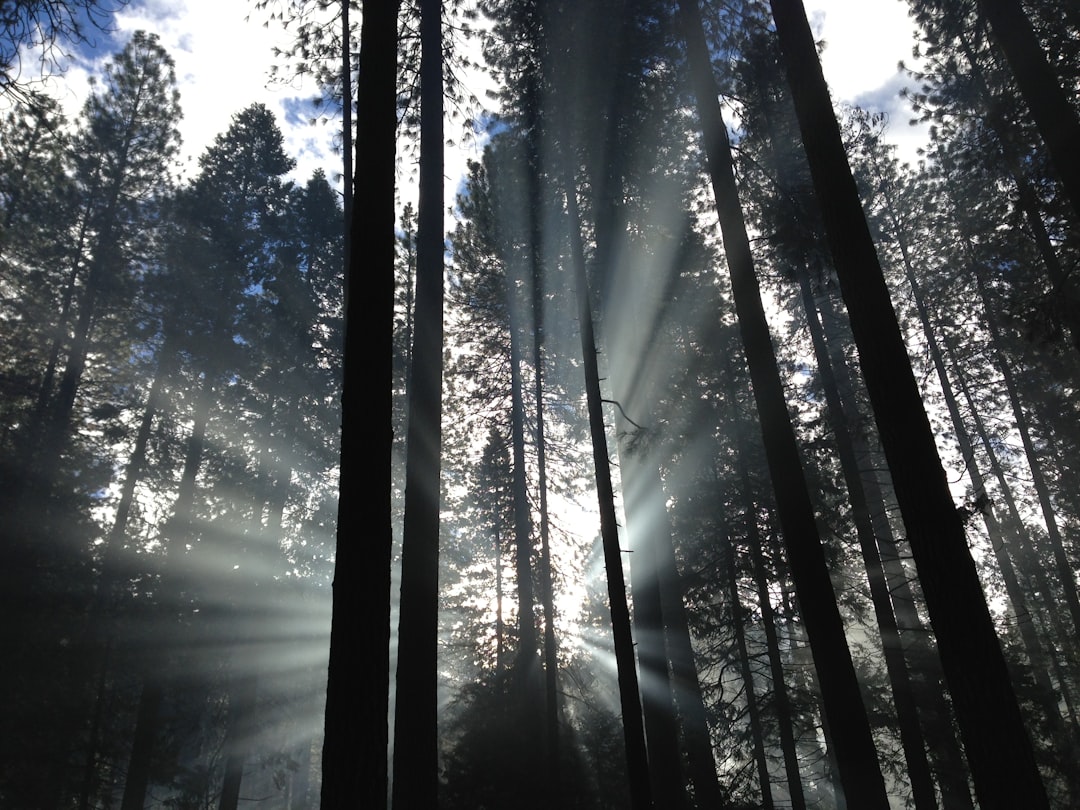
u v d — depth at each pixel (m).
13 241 20.69
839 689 8.59
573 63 12.81
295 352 21.48
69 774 13.94
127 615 15.52
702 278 17.31
